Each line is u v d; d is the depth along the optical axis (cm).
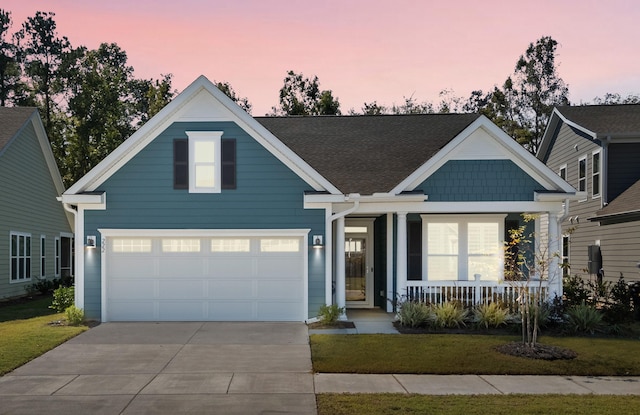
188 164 1444
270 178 1449
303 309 1450
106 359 1037
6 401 789
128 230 1434
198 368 973
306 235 1447
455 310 1324
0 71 4450
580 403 771
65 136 4419
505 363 994
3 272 2072
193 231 1441
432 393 826
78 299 1435
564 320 1327
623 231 1856
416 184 1475
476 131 1480
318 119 2002
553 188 1476
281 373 940
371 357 1034
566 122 2227
